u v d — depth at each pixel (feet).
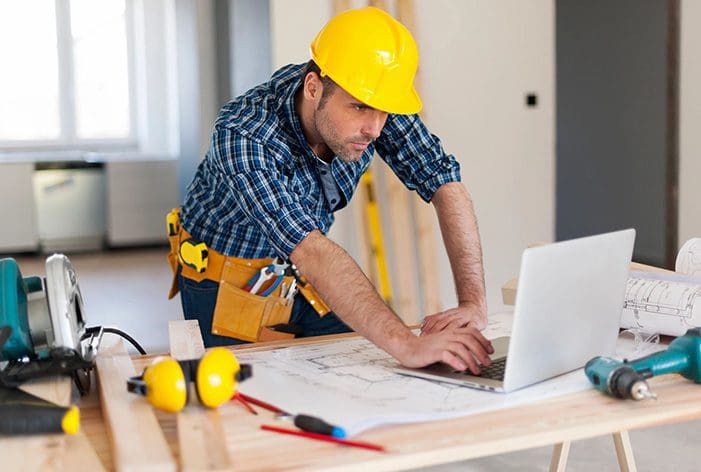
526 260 4.66
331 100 6.00
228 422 4.59
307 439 4.35
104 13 27.84
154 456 4.01
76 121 28.12
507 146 16.07
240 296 7.70
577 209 25.17
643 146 22.62
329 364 5.63
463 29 15.48
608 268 5.28
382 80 5.88
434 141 7.46
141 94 28.17
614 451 10.62
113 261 25.57
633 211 23.17
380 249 15.16
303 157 6.85
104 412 4.76
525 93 16.05
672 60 19.07
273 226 5.97
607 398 4.88
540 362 5.02
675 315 5.97
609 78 23.48
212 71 25.02
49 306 5.07
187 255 7.77
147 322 18.85
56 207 26.50
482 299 6.83
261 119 6.41
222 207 7.47
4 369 5.13
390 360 5.71
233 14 21.88
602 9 23.44
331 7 14.58
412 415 4.53
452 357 5.20
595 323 5.37
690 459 10.36
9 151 27.61
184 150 26.58
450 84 15.53
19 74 27.45
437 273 15.51
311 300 7.89
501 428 4.45
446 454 4.23
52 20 27.45
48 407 4.48
